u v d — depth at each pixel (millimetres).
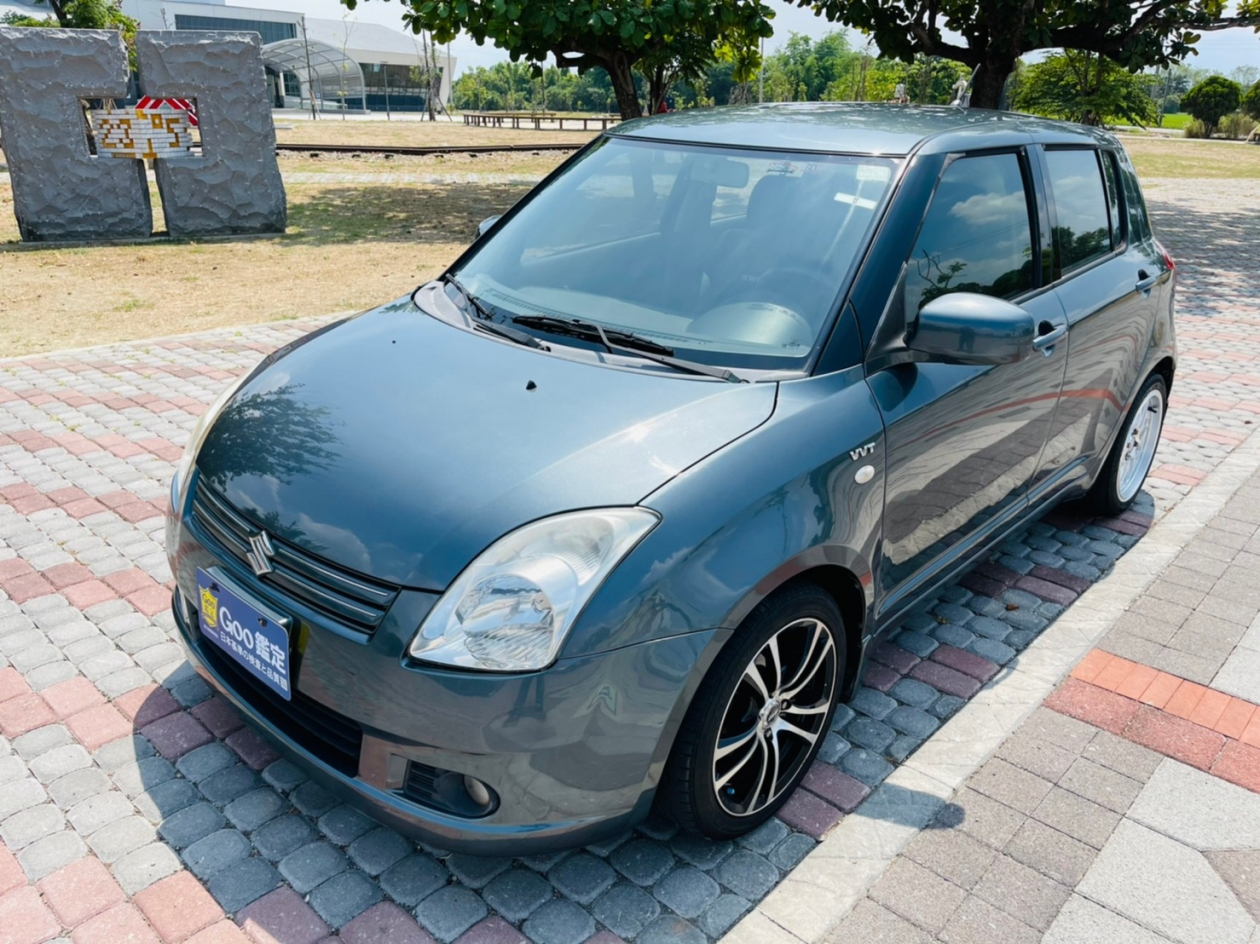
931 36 14352
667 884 2508
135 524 4359
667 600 2182
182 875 2488
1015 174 3521
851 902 2457
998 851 2646
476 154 25500
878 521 2744
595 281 3164
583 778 2180
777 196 3117
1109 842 2693
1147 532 4617
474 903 2432
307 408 2736
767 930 2369
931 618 3854
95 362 6750
